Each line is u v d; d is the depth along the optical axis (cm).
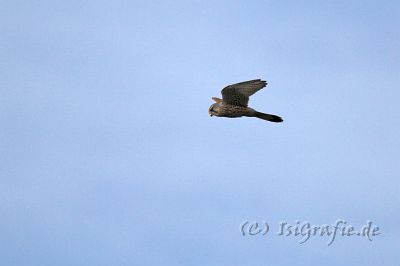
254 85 3800
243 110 3853
